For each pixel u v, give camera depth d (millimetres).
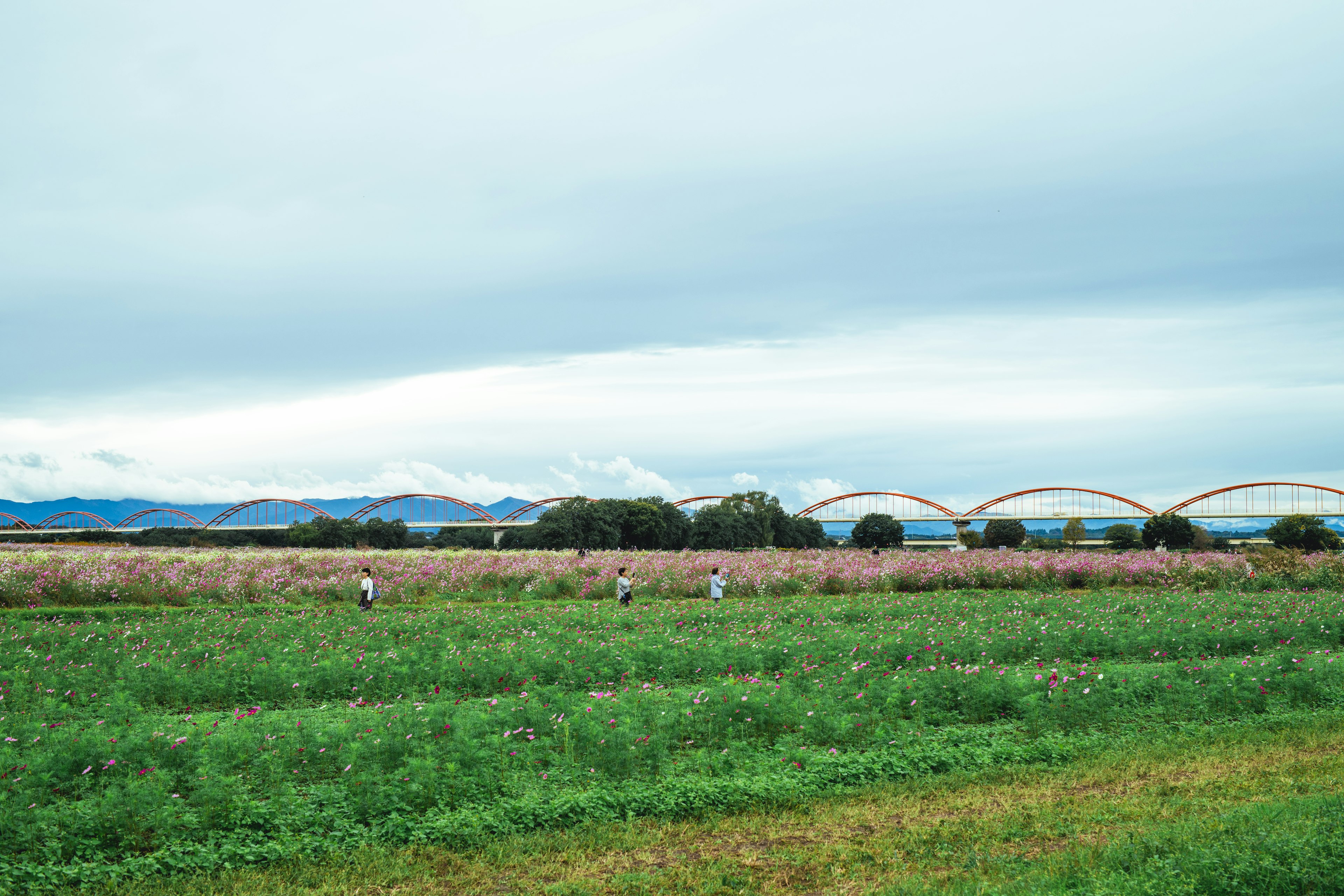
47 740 12953
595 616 30156
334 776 12180
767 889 9828
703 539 135500
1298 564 43500
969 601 36312
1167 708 16375
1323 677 18016
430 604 37906
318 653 21156
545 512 122500
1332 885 8297
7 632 25812
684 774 12945
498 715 14039
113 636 24422
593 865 10445
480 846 10719
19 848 9828
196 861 9938
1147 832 10797
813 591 42562
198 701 17297
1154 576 44688
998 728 15336
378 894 9641
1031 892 8984
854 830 11508
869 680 17516
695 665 20188
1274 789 12484
